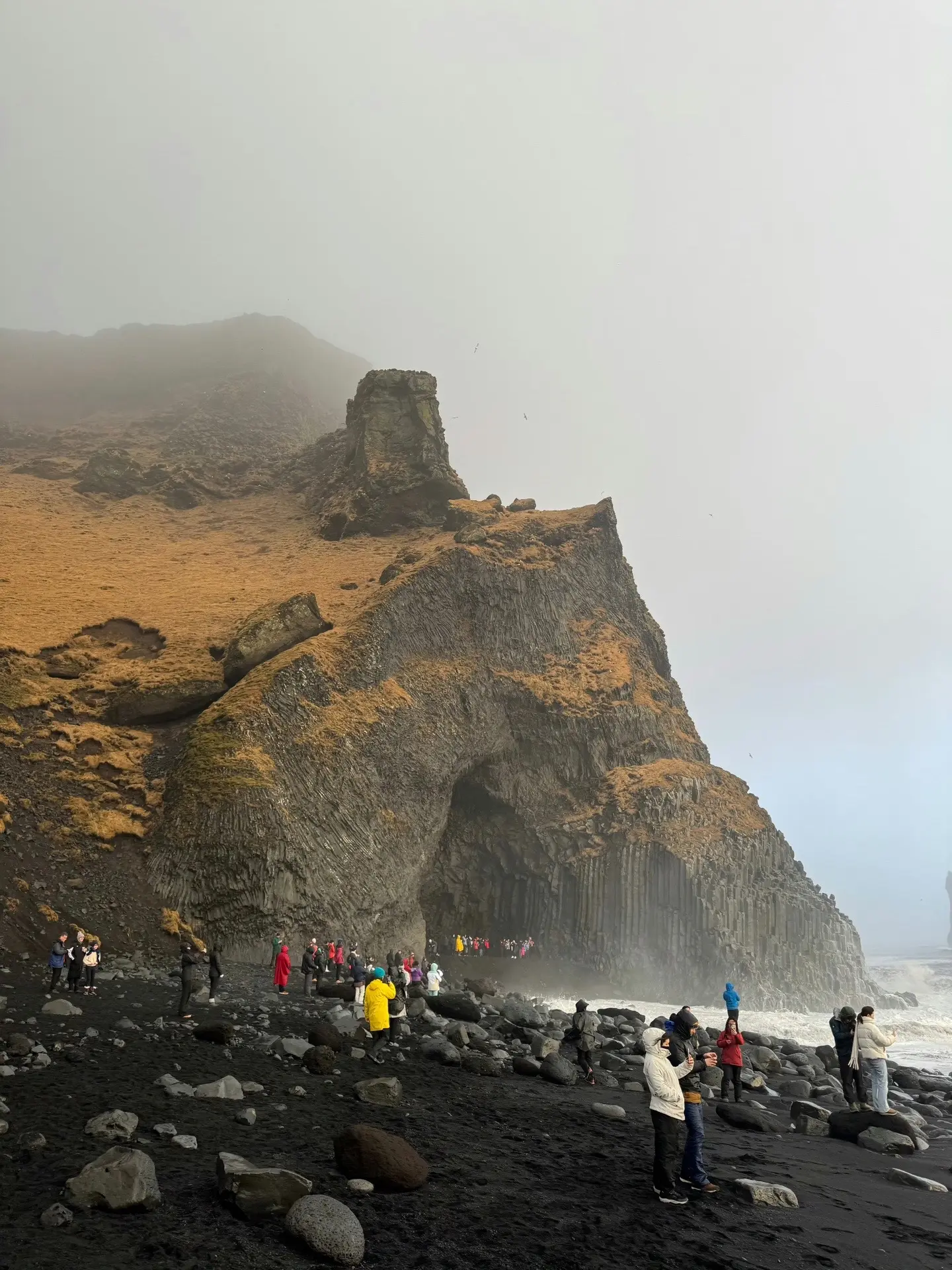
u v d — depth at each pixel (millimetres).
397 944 53688
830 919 68750
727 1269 8953
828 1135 17781
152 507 101250
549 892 70188
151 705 53250
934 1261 9883
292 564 82875
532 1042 25562
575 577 84438
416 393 101000
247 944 42938
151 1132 12047
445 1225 9633
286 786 49438
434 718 63969
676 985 63781
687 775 73062
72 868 41156
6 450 124562
